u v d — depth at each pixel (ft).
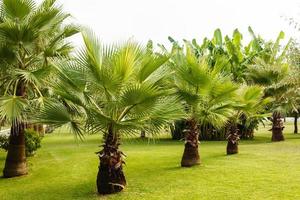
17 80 30.86
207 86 31.63
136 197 24.22
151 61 23.93
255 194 24.04
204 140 69.00
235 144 44.68
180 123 67.87
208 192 24.95
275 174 30.32
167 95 25.35
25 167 34.17
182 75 31.71
